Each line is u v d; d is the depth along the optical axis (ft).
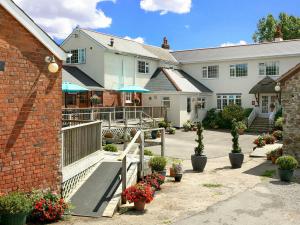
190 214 31.81
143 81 117.70
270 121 105.29
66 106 88.99
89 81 99.86
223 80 124.98
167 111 113.19
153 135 88.99
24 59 28.71
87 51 103.81
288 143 57.21
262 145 73.36
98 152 43.04
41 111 30.37
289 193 39.14
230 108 113.91
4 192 27.37
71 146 34.83
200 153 52.70
